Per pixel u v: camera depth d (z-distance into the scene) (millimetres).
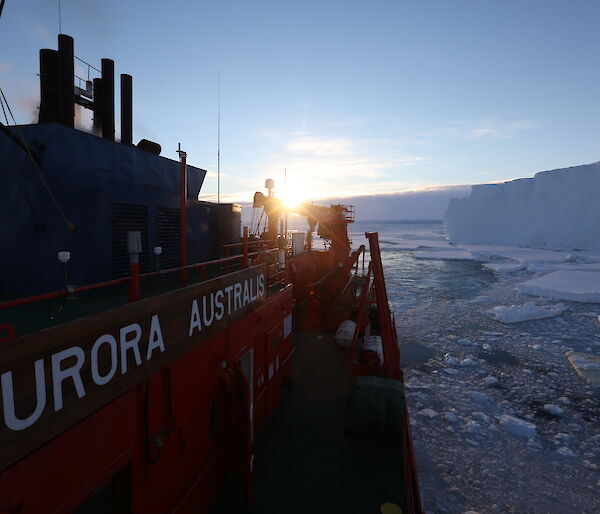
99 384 3102
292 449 7055
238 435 5680
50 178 6055
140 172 7715
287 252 17938
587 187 84438
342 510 5543
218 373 5434
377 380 7770
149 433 3850
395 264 63031
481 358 19766
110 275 6840
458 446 11797
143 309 3668
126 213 7277
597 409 14422
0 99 4574
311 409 8547
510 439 12258
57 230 6195
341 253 23609
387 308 10688
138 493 3699
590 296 34406
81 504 2963
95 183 6699
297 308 17141
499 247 92812
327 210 23031
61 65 7352
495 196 106625
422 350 20875
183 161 6527
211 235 10977
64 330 2742
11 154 6219
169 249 8680
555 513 9094
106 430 3252
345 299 16281
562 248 84688
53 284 6242
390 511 5465
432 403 14703
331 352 12523
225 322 5617
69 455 2859
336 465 6613
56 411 2691
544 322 26797
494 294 37156
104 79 8516
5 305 2688
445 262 66188
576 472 10625
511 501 9445
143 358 3676
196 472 4879
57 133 6086
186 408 4605
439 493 9688
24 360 2434
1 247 6336
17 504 2438
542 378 17266
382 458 6840
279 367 8789
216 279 5297
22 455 2432
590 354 20297
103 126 8523
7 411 2324
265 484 6078
